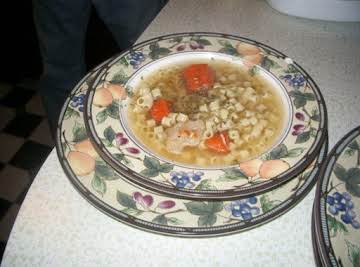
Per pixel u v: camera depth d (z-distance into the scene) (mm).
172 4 1093
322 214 540
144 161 639
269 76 812
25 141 1914
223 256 566
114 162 623
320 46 971
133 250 573
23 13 1970
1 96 2148
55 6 1251
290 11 1040
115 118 713
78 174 630
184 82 832
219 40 892
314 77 882
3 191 1694
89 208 621
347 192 568
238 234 589
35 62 2186
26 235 582
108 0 1239
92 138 659
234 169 624
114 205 587
